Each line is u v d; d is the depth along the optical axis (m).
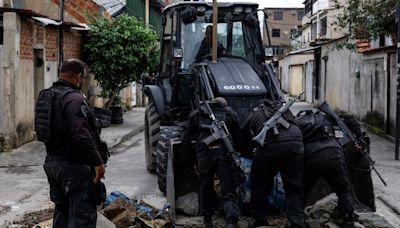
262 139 6.18
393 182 9.61
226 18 9.09
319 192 7.49
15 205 8.16
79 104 5.10
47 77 14.73
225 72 7.88
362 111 19.23
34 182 9.78
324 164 6.43
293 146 6.25
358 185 7.25
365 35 14.95
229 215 6.16
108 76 17.88
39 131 5.15
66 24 15.38
